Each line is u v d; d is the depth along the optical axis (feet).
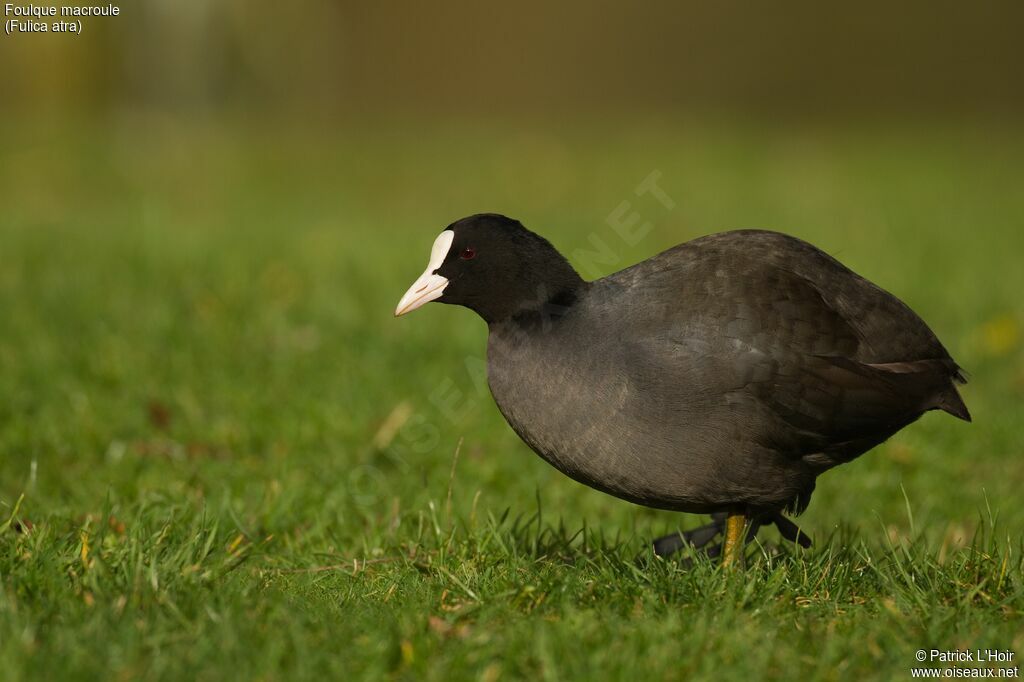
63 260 56.95
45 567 23.59
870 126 127.13
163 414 37.96
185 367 41.86
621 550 28.30
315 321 47.98
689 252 26.43
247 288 52.37
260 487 32.27
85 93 104.47
